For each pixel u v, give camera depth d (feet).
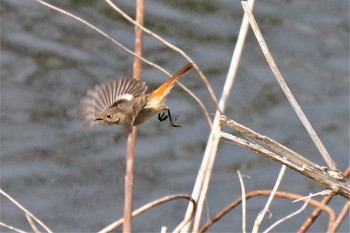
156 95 23.16
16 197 44.14
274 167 46.55
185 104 50.34
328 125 49.85
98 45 54.80
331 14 59.26
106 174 46.01
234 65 27.86
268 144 22.07
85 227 42.50
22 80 51.78
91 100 22.97
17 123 49.14
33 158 46.88
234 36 56.13
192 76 52.49
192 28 56.29
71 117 49.80
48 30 55.67
